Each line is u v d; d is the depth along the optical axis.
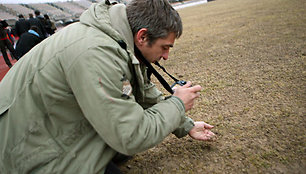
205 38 4.64
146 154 1.47
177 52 3.96
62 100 0.88
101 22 0.92
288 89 1.97
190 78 2.64
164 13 0.91
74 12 24.22
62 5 25.67
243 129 1.56
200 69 2.88
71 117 0.92
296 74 2.21
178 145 1.52
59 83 0.87
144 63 1.08
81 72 0.82
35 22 5.50
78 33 0.89
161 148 1.51
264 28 4.35
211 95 2.12
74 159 0.92
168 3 0.95
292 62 2.51
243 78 2.36
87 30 0.91
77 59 0.82
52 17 20.30
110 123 0.83
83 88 0.82
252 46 3.39
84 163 0.93
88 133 0.95
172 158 1.40
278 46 3.13
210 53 3.51
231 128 1.60
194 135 1.37
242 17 6.24
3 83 0.96
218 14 8.27
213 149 1.42
